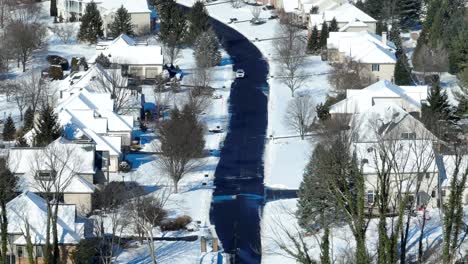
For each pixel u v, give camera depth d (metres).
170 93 183.12
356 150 124.12
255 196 137.00
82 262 111.94
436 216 120.75
